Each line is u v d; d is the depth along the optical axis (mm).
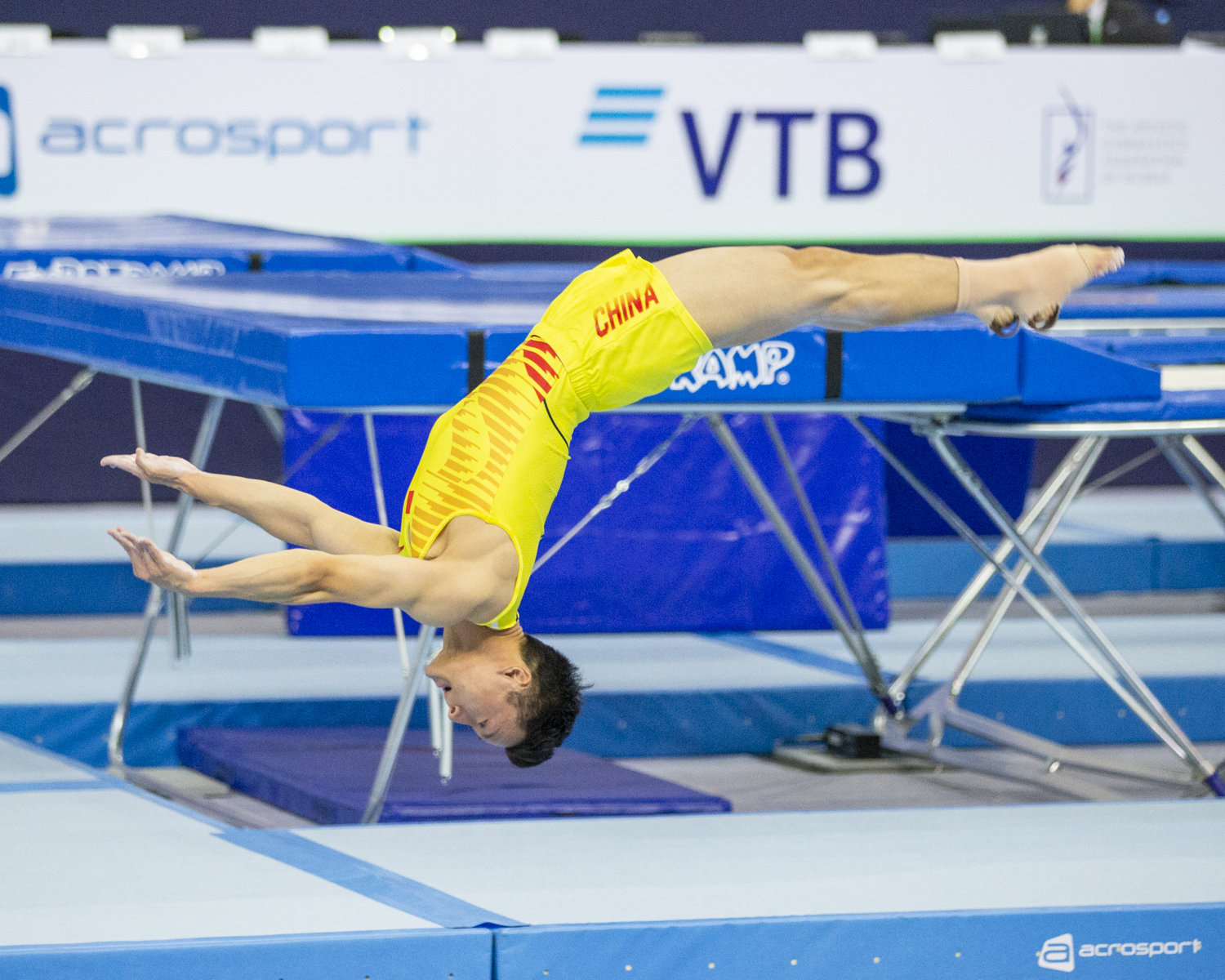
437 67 31719
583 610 25828
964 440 25828
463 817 17016
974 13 37438
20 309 20234
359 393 14484
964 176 33344
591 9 36594
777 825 15617
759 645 25594
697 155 32594
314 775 18562
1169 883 13586
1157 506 36625
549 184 32344
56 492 34281
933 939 12578
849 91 32812
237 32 35188
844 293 13766
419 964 11883
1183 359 19031
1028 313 14156
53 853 14172
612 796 17688
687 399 15625
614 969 12172
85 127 30891
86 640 25438
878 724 22109
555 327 13328
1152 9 37625
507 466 12766
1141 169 33781
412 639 25938
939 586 31062
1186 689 22906
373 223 32031
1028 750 19938
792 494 26688
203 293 18531
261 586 11320
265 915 12352
